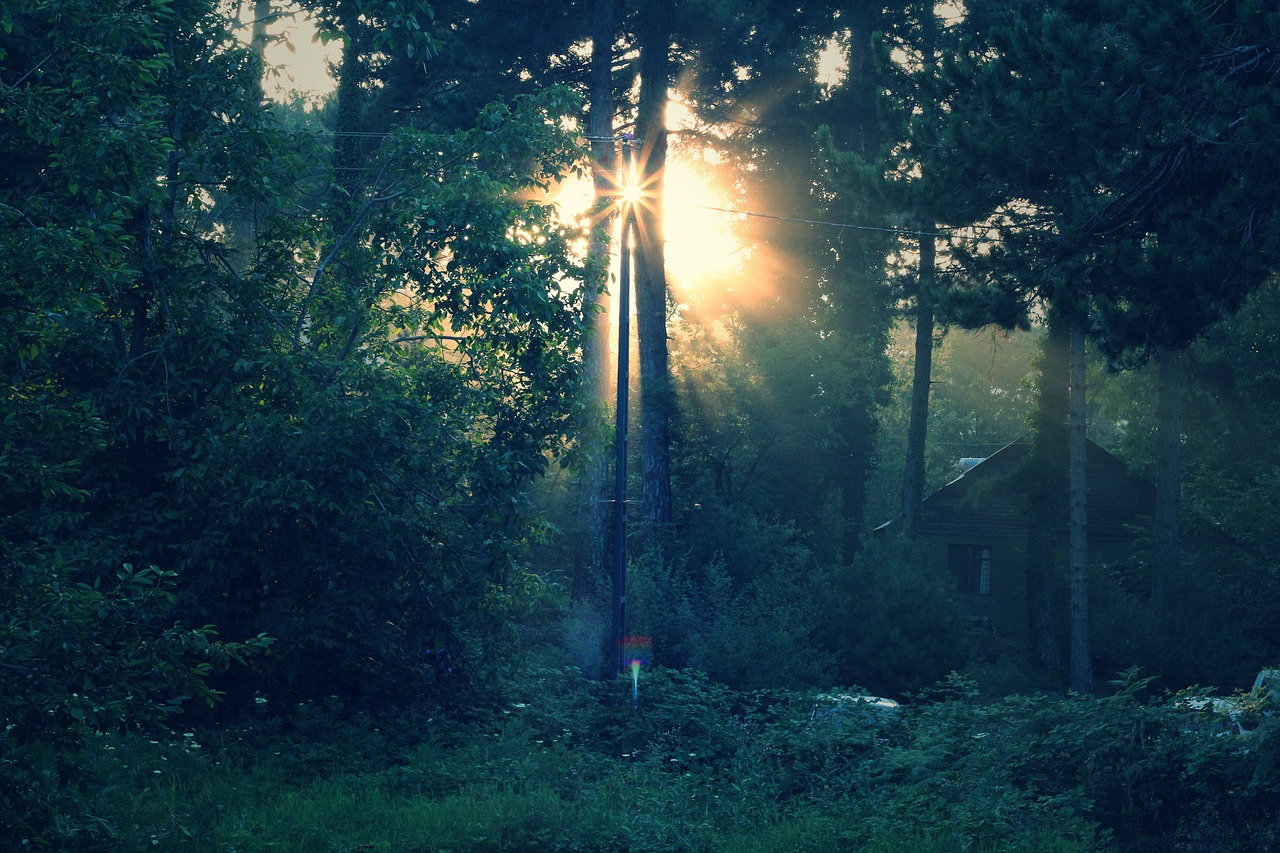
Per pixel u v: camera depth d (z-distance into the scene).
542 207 16.58
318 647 14.12
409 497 14.60
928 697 26.41
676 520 32.47
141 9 10.53
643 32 30.44
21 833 7.74
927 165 15.34
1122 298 14.26
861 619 27.34
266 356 13.96
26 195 11.37
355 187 16.75
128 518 13.27
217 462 12.93
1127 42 13.68
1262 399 36.84
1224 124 12.77
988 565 41.38
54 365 13.32
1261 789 10.84
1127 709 12.42
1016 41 14.05
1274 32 11.77
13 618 7.75
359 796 11.63
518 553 15.50
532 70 30.27
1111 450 47.16
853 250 38.78
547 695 16.67
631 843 10.64
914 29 32.50
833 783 13.11
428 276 15.62
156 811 9.77
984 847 10.84
